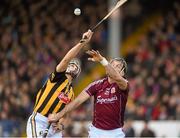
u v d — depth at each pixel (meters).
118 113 24.22
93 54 23.03
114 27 54.19
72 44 64.31
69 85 24.73
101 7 70.12
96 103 24.33
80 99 24.17
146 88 54.50
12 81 57.75
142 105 51.69
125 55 63.81
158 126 47.91
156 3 70.38
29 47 64.50
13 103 52.78
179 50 61.47
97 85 24.28
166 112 50.72
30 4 71.25
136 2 70.44
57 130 24.67
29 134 24.58
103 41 64.94
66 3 71.19
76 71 24.80
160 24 67.75
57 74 24.23
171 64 58.16
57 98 24.39
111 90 24.09
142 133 46.34
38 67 59.78
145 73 56.88
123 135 24.53
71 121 47.62
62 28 67.75
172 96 52.53
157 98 52.66
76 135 46.72
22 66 60.47
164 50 62.00
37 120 24.41
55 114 24.08
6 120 48.69
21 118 51.34
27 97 53.41
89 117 48.72
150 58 59.84
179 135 47.47
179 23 67.44
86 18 69.00
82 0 71.25
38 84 55.75
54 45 63.94
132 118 49.22
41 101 24.47
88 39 23.80
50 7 70.75
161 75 56.81
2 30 68.38
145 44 64.00
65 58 23.80
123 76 24.41
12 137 47.91
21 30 67.75
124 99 24.17
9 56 62.81
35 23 68.62
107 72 23.31
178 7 69.88
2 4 71.62
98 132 24.41
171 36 64.31
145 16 69.56
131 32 68.00
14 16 70.25
